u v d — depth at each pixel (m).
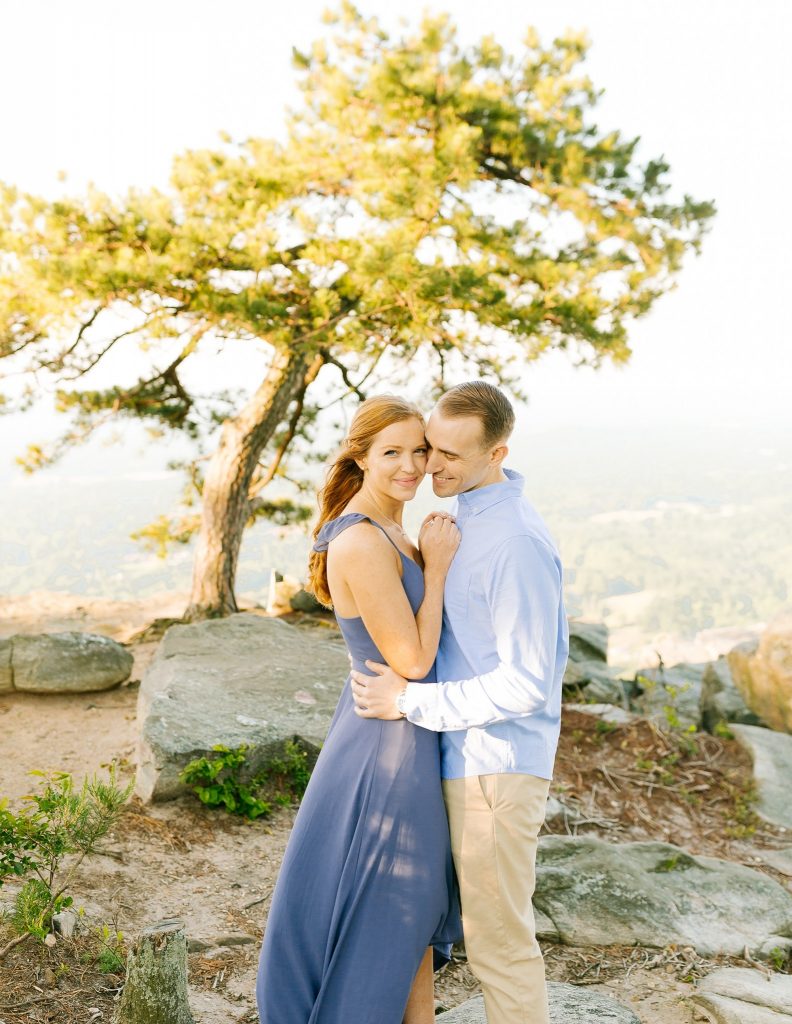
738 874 4.38
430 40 9.01
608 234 9.54
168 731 4.52
